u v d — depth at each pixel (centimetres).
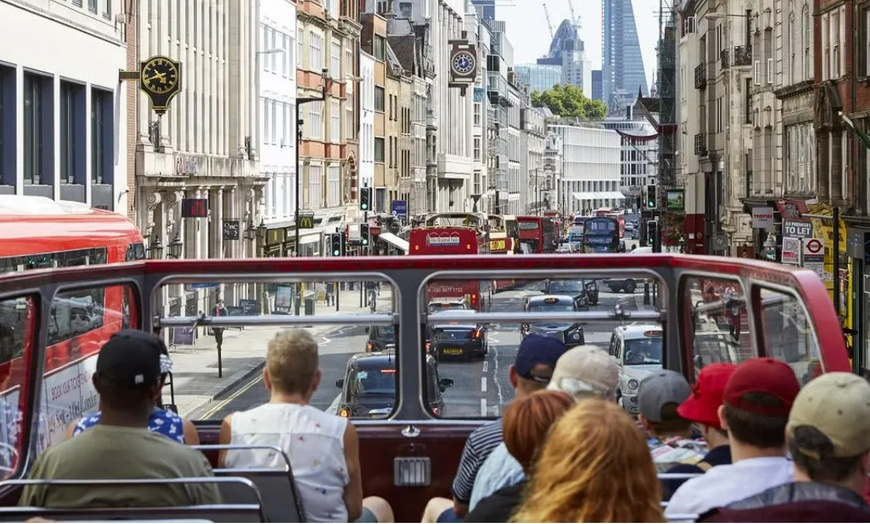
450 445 796
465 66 14012
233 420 670
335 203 8925
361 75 9938
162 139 5056
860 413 432
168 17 5306
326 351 791
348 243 7731
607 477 388
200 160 5503
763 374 496
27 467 704
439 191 13838
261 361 798
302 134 7900
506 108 19600
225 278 788
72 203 2286
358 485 688
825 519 428
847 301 4069
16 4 3372
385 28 11162
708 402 598
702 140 8500
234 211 6275
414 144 12312
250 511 554
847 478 439
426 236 5316
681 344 788
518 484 561
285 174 7425
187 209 5172
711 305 729
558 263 784
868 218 3978
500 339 788
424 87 12756
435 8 13825
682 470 618
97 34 4122
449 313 785
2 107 3378
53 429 785
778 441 498
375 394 794
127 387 568
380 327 785
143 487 563
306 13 7919
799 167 5222
